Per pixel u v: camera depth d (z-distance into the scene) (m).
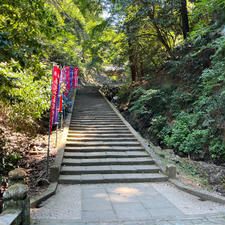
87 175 6.20
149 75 13.70
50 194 4.78
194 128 8.02
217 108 7.13
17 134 8.00
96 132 9.92
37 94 6.17
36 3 4.40
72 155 7.43
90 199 4.62
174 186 5.61
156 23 11.59
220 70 7.00
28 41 4.43
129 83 17.52
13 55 4.04
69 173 6.27
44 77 5.98
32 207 4.13
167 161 7.18
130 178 5.96
